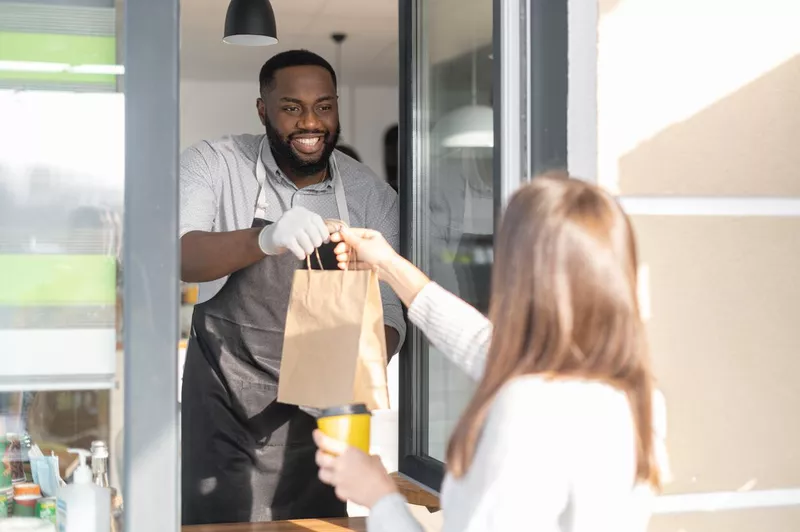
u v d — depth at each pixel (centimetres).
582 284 104
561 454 99
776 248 155
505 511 98
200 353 231
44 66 140
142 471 137
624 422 103
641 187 149
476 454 104
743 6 152
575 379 104
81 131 141
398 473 207
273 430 228
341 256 170
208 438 228
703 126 151
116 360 141
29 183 140
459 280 183
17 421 143
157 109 137
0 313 140
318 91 227
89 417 143
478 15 171
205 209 226
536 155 150
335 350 157
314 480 231
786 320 156
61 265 141
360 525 175
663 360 151
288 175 236
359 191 243
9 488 144
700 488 153
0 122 139
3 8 139
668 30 149
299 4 577
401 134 210
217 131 844
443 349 152
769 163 154
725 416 154
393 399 417
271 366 228
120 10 138
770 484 155
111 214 141
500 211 152
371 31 656
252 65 770
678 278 151
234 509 227
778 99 154
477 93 171
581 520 99
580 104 148
